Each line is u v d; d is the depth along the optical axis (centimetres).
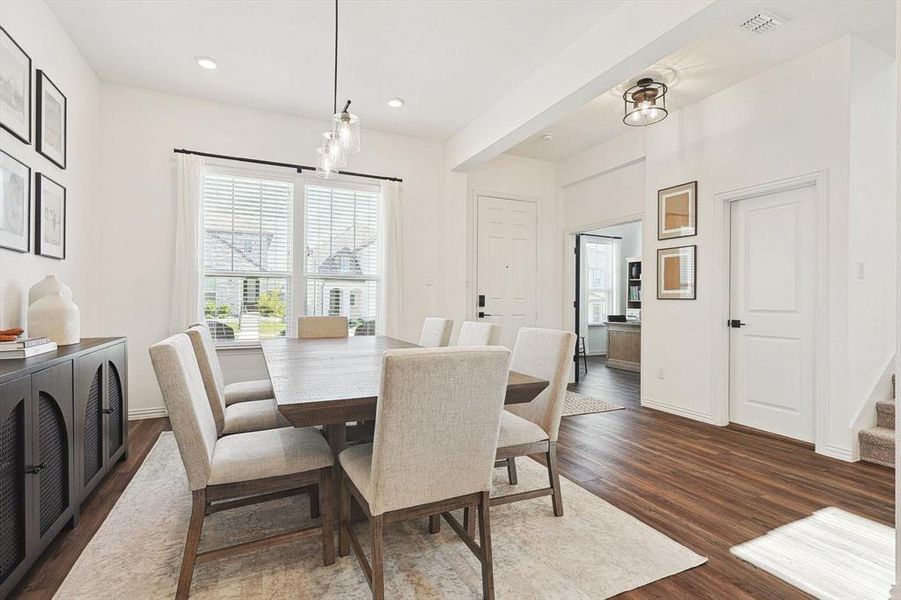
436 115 423
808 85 313
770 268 349
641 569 172
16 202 232
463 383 139
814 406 319
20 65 234
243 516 211
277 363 227
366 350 282
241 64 332
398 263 459
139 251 369
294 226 424
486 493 151
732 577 167
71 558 176
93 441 224
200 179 380
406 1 260
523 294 556
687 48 306
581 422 382
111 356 251
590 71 286
